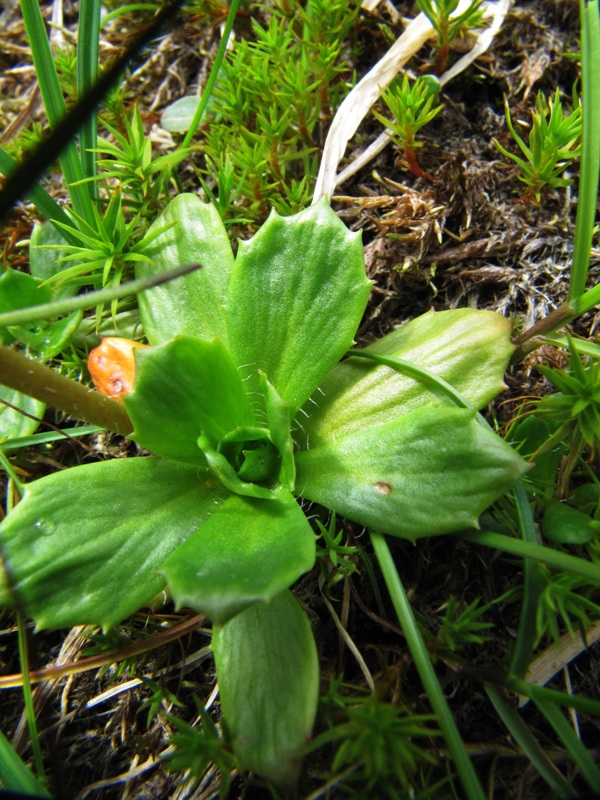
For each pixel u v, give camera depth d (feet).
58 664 0.27
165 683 0.27
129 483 0.25
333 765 0.20
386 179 0.33
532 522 0.23
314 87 0.33
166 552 0.24
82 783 0.25
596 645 0.25
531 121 0.34
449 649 0.23
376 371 0.27
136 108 0.31
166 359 0.23
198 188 0.36
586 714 0.24
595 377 0.23
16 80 0.41
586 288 0.31
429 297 0.32
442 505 0.22
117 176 0.31
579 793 0.23
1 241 0.36
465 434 0.22
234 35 0.38
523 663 0.22
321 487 0.24
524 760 0.23
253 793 0.24
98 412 0.25
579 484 0.28
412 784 0.22
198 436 0.25
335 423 0.27
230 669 0.22
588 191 0.24
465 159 0.33
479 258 0.32
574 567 0.21
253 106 0.35
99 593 0.23
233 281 0.26
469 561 0.27
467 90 0.36
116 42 0.40
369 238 0.33
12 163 0.30
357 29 0.37
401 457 0.23
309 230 0.26
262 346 0.26
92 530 0.24
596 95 0.24
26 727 0.26
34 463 0.31
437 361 0.26
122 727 0.26
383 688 0.22
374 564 0.27
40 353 0.30
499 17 0.35
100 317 0.29
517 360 0.28
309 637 0.22
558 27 0.36
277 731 0.21
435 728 0.24
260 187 0.32
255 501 0.25
